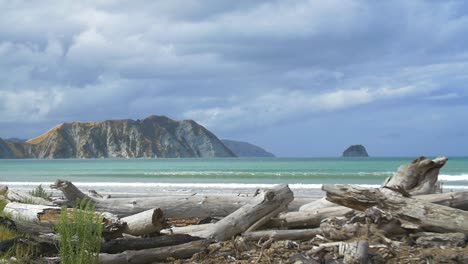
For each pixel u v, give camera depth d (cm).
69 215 813
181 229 893
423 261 655
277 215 941
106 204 1113
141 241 741
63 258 612
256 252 741
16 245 712
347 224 779
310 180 3988
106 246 720
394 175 1031
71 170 7456
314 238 789
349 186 820
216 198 1107
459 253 681
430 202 850
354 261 639
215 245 776
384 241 732
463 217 746
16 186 3347
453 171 5406
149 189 2895
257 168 7088
